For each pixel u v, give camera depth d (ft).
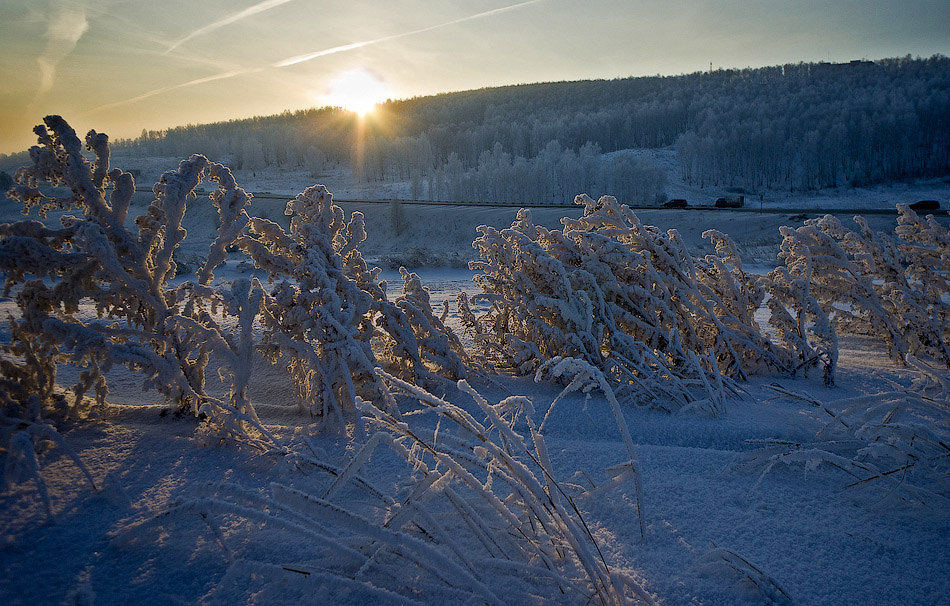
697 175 434.71
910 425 9.05
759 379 16.79
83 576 5.89
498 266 16.69
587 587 5.98
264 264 12.03
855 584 6.34
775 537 7.27
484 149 558.56
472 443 7.24
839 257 19.90
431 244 224.12
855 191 372.17
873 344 23.03
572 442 10.67
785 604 5.94
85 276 10.18
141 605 5.52
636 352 14.57
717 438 11.51
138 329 10.82
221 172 11.23
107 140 10.51
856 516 7.92
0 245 9.50
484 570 6.17
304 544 6.56
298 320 11.47
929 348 19.69
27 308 9.95
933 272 21.63
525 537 6.39
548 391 14.53
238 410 9.78
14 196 10.16
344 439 10.12
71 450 7.96
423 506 6.18
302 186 480.64
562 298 15.53
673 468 9.54
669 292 16.42
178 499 6.16
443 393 13.62
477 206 268.82
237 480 8.20
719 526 7.50
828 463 9.80
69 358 10.66
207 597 5.67
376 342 16.14
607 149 537.24
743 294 17.94
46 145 10.17
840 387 15.98
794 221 183.21
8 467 7.43
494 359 17.30
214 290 10.62
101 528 6.79
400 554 5.83
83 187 10.12
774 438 11.32
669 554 6.80
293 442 9.87
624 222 17.24
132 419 10.73
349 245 13.65
